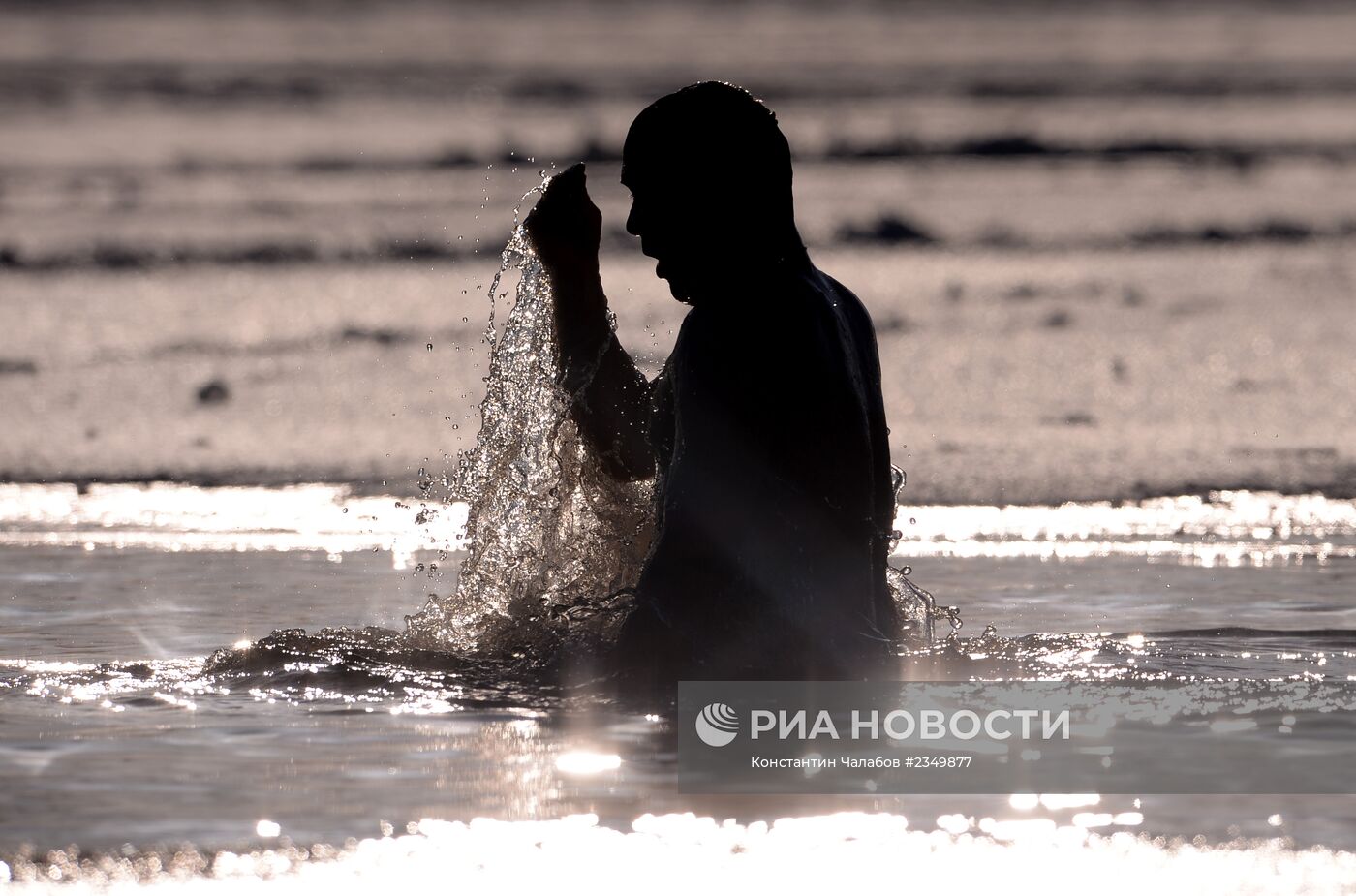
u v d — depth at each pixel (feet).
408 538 76.95
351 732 40.57
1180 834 32.94
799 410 44.55
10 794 35.58
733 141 45.01
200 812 34.42
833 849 32.22
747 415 44.52
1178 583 63.72
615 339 50.78
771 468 44.45
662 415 47.44
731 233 45.16
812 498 44.60
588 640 46.85
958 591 62.18
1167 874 30.89
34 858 31.86
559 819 33.99
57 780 36.65
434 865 31.35
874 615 46.21
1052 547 73.92
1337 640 51.60
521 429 52.19
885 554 47.67
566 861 31.63
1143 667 46.83
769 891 30.07
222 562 69.77
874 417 47.32
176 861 31.58
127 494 90.63
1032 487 90.74
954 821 33.81
